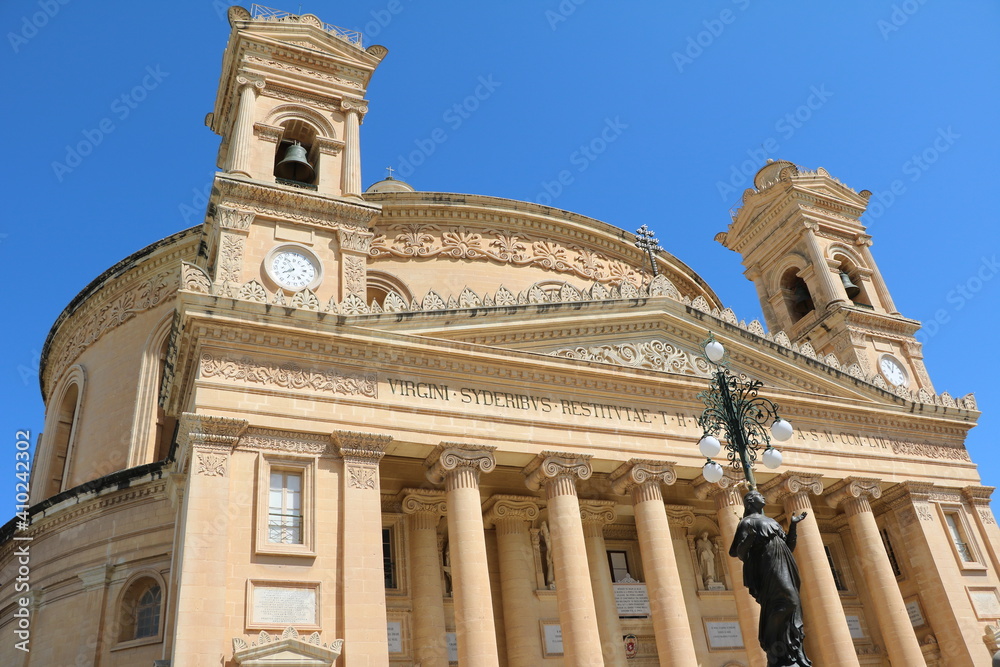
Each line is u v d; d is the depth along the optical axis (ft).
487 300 84.23
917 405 108.68
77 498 94.68
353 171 90.53
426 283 111.24
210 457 63.16
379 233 113.19
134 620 88.12
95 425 106.83
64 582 92.12
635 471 82.17
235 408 66.03
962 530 104.88
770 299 136.46
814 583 88.07
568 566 73.82
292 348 71.05
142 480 90.79
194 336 68.13
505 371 80.64
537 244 121.49
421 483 86.12
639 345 90.48
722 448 88.79
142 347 108.06
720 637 93.91
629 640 90.43
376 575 64.54
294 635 59.21
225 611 58.85
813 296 129.08
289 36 96.58
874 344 123.24
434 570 81.61
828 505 99.91
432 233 115.75
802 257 132.36
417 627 78.59
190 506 60.49
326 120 93.66
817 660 92.68
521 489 90.33
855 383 105.70
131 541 90.17
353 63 98.78
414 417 73.61
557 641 84.58
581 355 86.02
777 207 136.98
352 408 71.26
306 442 68.23
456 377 78.13
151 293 111.75
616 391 86.38
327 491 67.00
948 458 109.50
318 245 82.89
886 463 102.58
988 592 100.48
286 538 64.54
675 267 137.90
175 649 55.16
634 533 99.55
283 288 78.02
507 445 76.84
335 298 80.43
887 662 104.27
